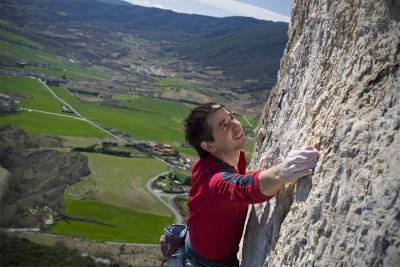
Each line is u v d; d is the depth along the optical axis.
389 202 2.77
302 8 5.96
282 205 4.00
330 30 4.36
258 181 3.68
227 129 4.28
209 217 4.12
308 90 4.58
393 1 3.23
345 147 3.21
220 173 4.01
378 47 3.31
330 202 3.20
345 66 3.76
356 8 3.81
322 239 3.15
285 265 3.51
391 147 2.92
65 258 51.47
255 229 4.54
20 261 47.75
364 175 2.99
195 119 4.33
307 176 3.57
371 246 2.76
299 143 4.17
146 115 154.62
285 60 6.32
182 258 4.64
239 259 5.21
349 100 3.43
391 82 3.12
